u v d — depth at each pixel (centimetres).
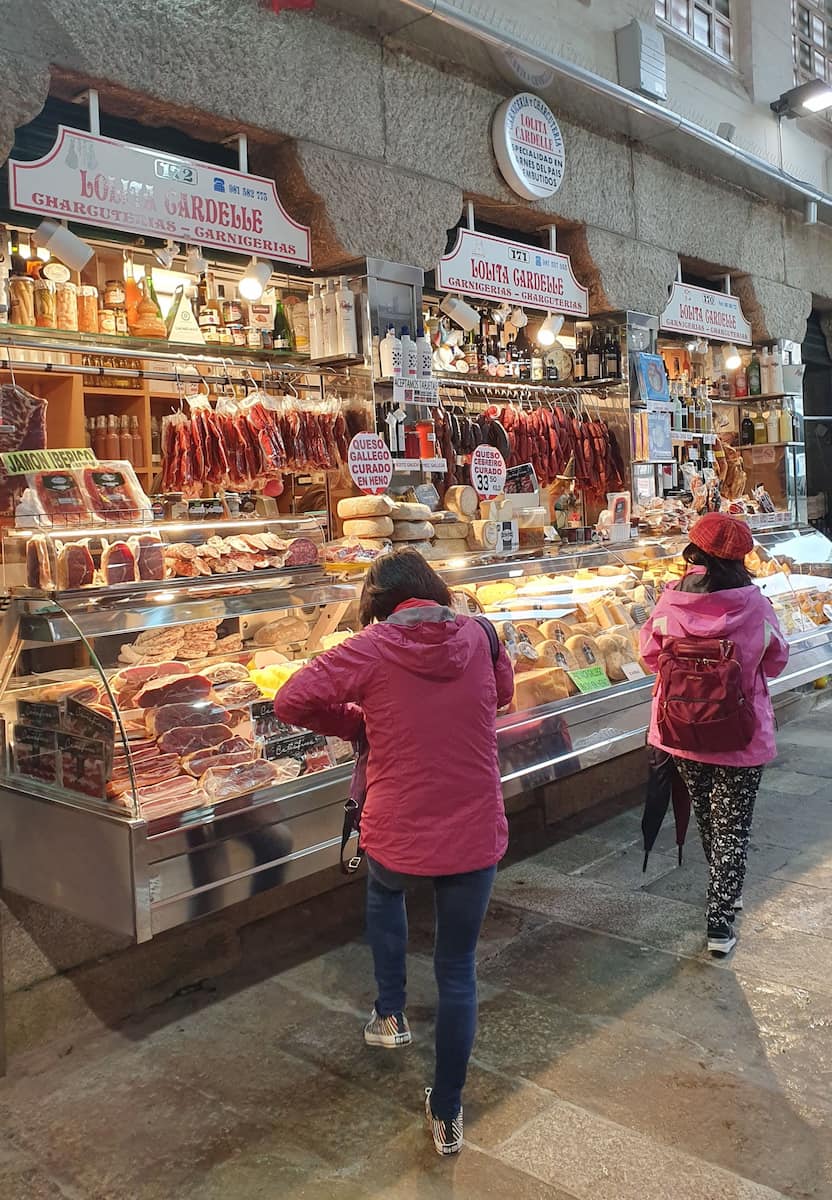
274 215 435
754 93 798
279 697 249
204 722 302
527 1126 255
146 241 415
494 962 349
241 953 360
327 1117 263
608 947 358
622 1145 246
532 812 485
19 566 306
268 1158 247
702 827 367
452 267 520
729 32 796
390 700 245
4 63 335
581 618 466
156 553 320
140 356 420
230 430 420
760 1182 230
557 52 600
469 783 245
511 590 447
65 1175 244
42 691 295
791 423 797
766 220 770
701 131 622
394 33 472
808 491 961
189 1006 328
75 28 354
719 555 356
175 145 429
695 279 768
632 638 476
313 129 441
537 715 399
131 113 400
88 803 282
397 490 489
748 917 380
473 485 513
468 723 247
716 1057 284
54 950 310
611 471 647
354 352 470
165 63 383
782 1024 301
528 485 559
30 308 392
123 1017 322
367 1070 285
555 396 655
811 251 827
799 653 543
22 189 349
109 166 373
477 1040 298
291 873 307
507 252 555
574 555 495
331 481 500
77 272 402
